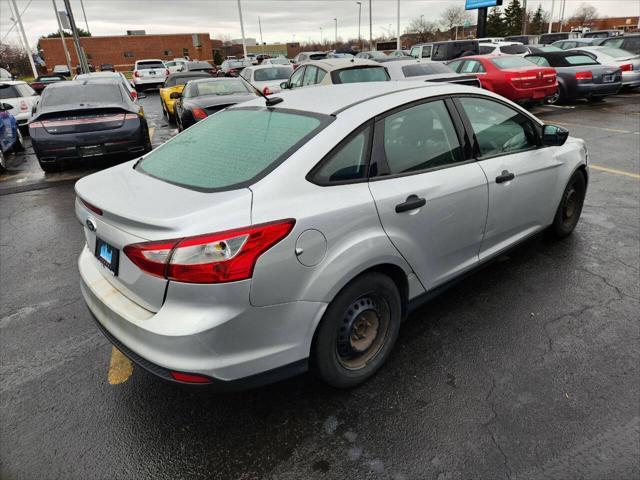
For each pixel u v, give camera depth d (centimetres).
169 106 1344
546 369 270
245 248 194
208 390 205
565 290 352
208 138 281
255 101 315
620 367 269
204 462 220
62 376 284
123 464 221
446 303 343
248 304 200
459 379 265
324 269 219
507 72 1108
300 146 229
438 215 273
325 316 230
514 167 329
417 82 314
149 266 196
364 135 246
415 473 208
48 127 723
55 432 241
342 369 248
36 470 219
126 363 294
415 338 303
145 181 246
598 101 1361
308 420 241
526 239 370
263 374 215
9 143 951
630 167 673
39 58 4800
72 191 700
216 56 5069
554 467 208
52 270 433
